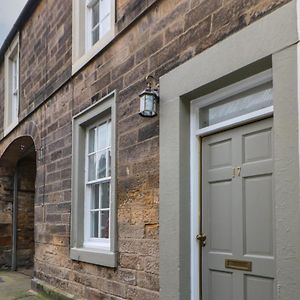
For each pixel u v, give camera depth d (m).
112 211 5.71
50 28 8.41
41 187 8.27
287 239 3.34
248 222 4.04
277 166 3.46
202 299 4.43
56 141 7.74
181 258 4.43
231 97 4.35
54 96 7.95
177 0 4.81
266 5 3.72
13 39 10.75
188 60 4.55
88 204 6.81
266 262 3.83
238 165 4.19
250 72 3.95
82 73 6.88
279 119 3.47
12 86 11.12
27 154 11.37
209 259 4.40
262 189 3.94
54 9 8.27
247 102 4.17
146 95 4.89
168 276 4.54
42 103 8.48
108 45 6.14
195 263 4.48
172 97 4.72
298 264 3.26
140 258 5.13
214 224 4.39
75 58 7.13
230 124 4.25
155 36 5.14
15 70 11.09
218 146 4.44
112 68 6.02
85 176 6.86
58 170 7.56
